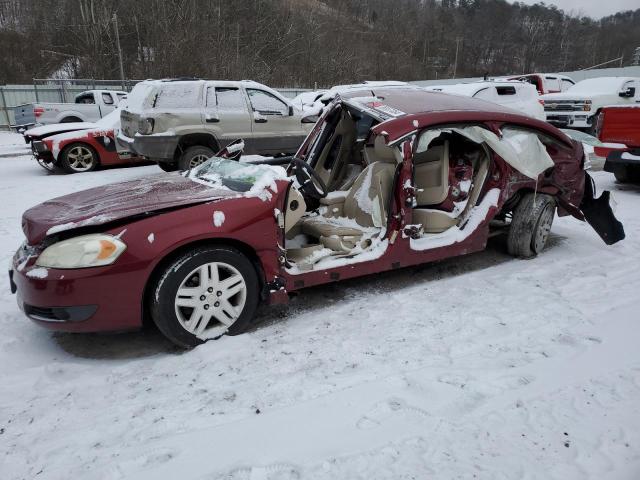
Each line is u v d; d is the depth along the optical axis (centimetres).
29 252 312
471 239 435
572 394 263
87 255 288
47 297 290
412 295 402
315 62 3772
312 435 234
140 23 3142
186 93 875
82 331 299
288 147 977
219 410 258
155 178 421
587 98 1305
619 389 267
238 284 329
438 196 433
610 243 506
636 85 1388
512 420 243
